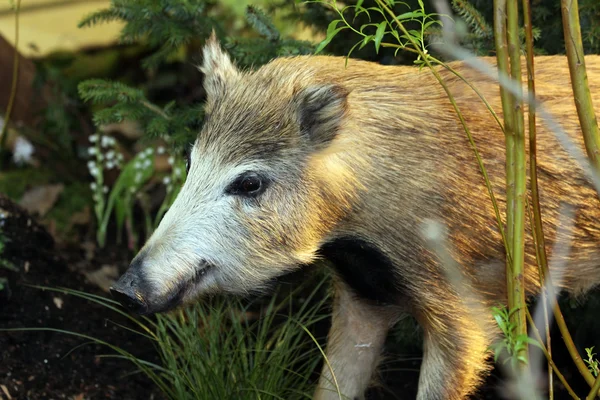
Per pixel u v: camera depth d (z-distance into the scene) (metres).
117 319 5.15
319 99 3.55
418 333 4.82
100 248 6.20
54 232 6.27
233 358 4.46
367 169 3.66
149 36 5.96
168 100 7.49
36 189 6.62
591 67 3.96
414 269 3.77
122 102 5.04
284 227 3.66
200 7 4.91
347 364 4.28
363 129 3.67
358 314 4.23
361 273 3.94
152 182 6.70
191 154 3.80
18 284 4.97
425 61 3.12
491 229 3.75
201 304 4.91
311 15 5.13
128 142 7.09
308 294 5.37
